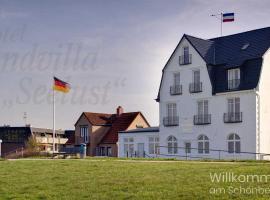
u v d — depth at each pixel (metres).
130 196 15.24
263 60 42.38
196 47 47.03
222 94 44.19
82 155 40.03
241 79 43.16
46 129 92.38
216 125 44.62
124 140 55.22
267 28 44.88
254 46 44.22
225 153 43.69
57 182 18.44
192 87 46.91
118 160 30.12
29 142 76.62
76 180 18.69
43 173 21.28
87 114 66.88
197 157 44.66
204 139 45.69
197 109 46.47
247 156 42.00
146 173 19.94
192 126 46.66
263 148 42.00
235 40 47.19
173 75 49.03
